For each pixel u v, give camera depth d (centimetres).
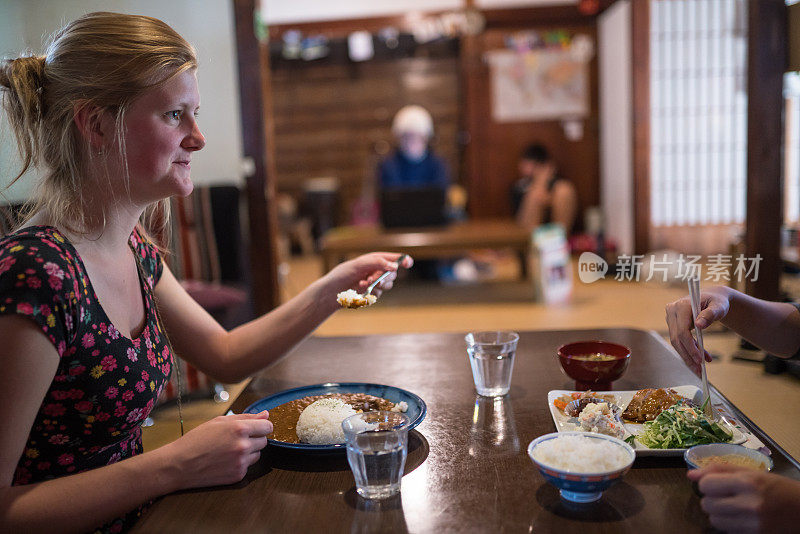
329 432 108
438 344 165
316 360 155
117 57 100
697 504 90
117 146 103
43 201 107
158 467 96
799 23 258
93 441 110
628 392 124
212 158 360
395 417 100
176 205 338
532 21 726
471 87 745
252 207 360
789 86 265
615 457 91
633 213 618
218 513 91
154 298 131
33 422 95
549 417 119
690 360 123
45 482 93
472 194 763
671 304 128
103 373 105
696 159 620
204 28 346
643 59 591
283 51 788
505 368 128
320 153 814
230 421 103
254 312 369
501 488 95
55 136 104
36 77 103
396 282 611
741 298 127
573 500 91
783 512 78
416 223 536
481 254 724
